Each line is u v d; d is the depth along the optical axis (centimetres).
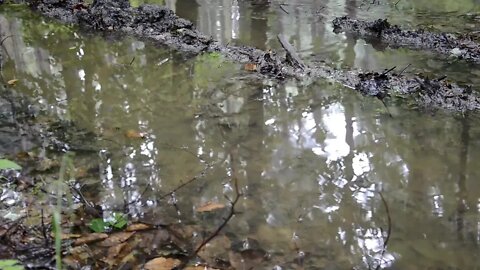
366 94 485
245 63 585
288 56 574
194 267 247
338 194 320
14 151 362
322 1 912
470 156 363
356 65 570
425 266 257
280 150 376
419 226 288
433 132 404
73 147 373
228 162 356
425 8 831
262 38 690
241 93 493
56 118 429
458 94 468
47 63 585
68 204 295
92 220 281
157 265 246
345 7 863
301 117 434
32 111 442
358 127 414
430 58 591
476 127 411
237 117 435
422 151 373
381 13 812
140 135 396
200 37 671
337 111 446
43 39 682
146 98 480
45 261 241
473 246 271
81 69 565
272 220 292
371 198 316
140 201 306
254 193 319
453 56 595
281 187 327
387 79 511
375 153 371
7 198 298
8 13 809
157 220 288
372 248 270
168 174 339
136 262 249
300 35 702
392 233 282
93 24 741
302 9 858
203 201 309
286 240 275
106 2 780
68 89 501
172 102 470
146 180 331
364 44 655
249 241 272
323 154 370
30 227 268
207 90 500
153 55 620
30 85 511
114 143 383
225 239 273
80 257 247
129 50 638
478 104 452
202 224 286
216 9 868
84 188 318
